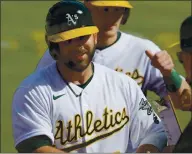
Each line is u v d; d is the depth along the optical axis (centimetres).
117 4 1619
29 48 4781
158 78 1686
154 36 5141
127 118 1254
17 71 4275
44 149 1171
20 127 1196
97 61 1692
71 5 1198
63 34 1172
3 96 3747
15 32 5188
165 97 1257
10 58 4550
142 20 5606
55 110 1205
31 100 1195
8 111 3478
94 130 1230
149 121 1261
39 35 5100
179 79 1200
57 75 1225
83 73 1225
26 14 5756
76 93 1221
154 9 6022
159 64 1184
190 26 1081
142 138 1266
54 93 1209
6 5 6022
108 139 1240
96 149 1234
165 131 1254
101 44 1689
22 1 6169
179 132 1241
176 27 5434
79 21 1182
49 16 1201
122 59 1698
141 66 1700
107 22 1644
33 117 1188
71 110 1211
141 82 1697
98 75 1252
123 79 1264
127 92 1255
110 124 1238
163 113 1252
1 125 3250
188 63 1081
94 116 1230
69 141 1216
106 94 1243
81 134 1219
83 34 1169
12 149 2894
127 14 1691
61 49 1188
